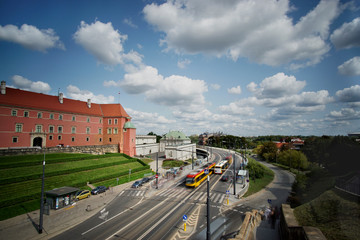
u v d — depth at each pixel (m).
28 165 37.56
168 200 31.50
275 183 46.47
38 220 23.56
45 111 55.88
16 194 28.83
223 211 27.22
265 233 19.95
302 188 29.72
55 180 35.47
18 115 50.34
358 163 20.16
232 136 143.62
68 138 61.16
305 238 12.75
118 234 20.31
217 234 20.34
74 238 19.52
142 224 22.72
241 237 16.75
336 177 22.50
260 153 95.44
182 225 22.48
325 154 26.89
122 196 33.50
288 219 17.62
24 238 19.44
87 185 37.22
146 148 86.50
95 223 22.97
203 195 34.34
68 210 27.00
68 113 61.53
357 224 13.59
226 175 50.47
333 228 14.26
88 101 70.94
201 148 121.81
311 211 18.44
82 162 47.16
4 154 39.78
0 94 48.69
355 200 17.06
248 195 35.19
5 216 23.77
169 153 74.75
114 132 71.31
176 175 49.66
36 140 54.22
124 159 58.41
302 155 53.84
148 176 47.28
